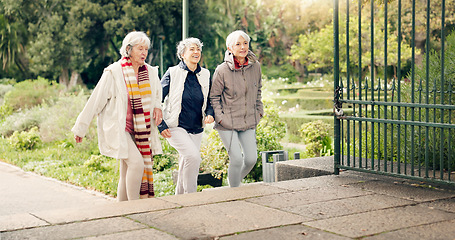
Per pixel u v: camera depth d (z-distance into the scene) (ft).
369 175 19.49
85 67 134.10
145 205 15.16
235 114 20.26
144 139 18.93
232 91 20.12
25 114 63.26
